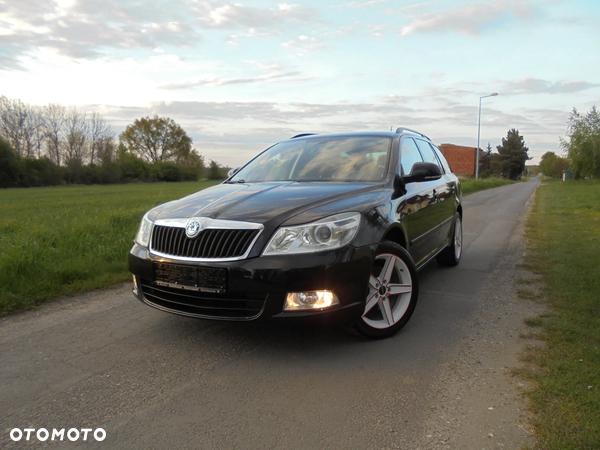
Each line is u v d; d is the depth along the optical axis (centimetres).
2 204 2294
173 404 248
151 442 214
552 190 2714
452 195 563
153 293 333
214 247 294
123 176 8038
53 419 236
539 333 334
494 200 1902
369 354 308
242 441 213
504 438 208
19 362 307
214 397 255
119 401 253
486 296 443
